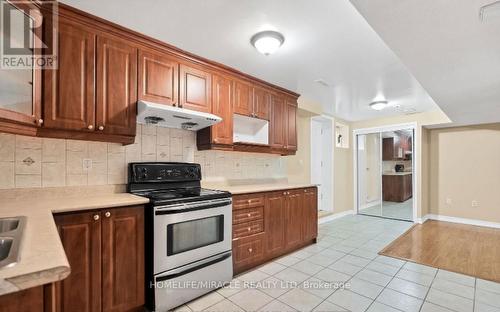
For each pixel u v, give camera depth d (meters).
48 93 1.65
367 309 1.93
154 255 1.83
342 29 1.90
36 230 0.97
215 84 2.60
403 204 5.27
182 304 1.97
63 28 1.70
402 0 1.32
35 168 1.83
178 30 1.95
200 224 2.12
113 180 2.19
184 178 2.53
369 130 5.59
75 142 2.01
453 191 5.06
